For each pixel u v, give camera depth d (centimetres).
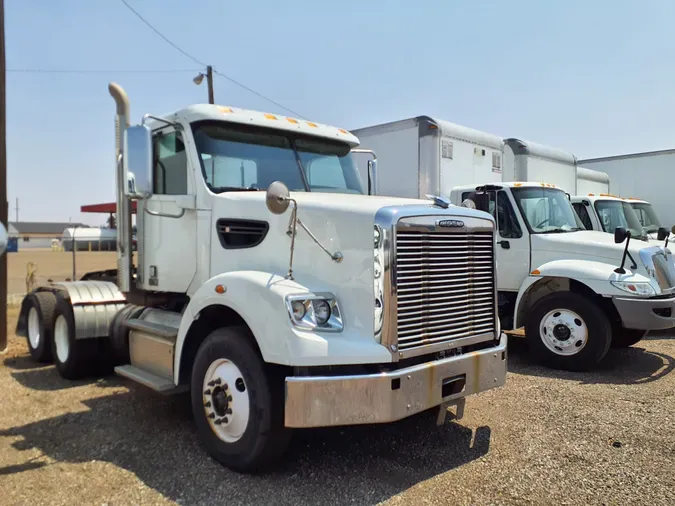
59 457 406
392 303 348
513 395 548
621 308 626
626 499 339
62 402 537
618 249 664
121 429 462
